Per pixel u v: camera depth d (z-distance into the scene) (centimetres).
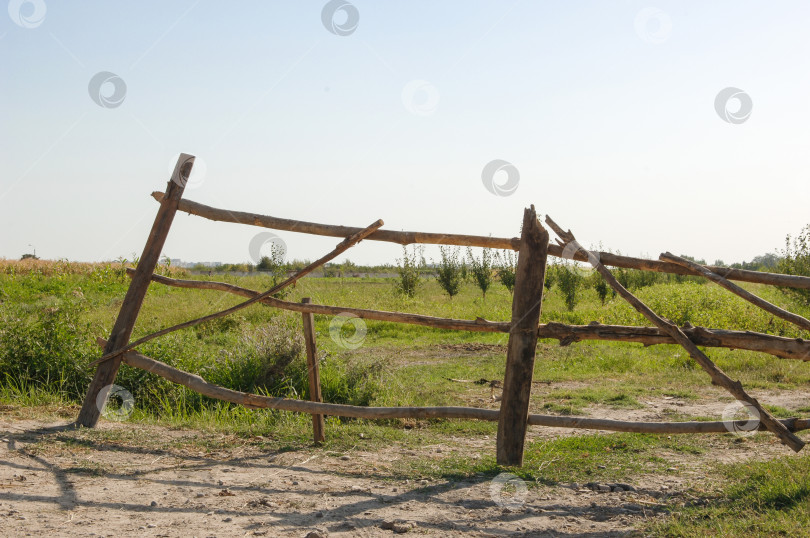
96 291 2228
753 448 569
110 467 443
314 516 364
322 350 938
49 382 789
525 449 576
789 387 956
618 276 2642
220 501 385
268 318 1619
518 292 455
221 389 526
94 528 325
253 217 536
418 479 457
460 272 2939
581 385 1009
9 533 307
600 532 351
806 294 1758
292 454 523
